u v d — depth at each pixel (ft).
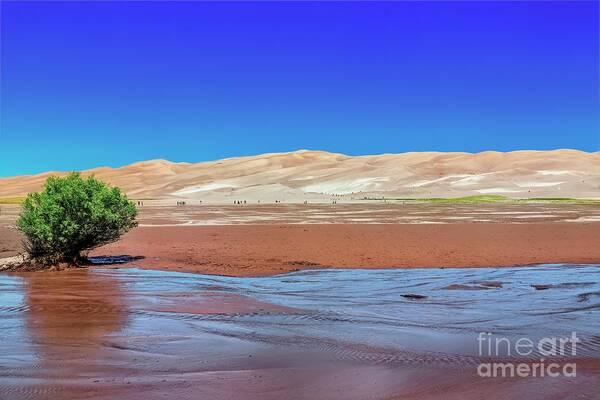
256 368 24.95
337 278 54.75
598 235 97.86
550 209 214.69
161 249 84.84
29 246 70.44
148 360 26.21
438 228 119.65
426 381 23.06
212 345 28.91
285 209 239.50
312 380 23.21
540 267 61.52
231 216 185.16
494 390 21.95
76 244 68.08
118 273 60.18
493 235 101.09
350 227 125.39
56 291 47.57
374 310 38.37
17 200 406.00
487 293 45.19
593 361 25.84
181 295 45.09
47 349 28.17
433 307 39.37
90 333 31.68
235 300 42.65
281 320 35.12
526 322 34.32
